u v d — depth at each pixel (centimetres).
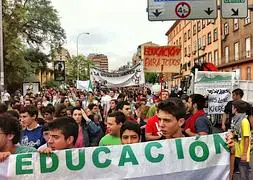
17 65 4516
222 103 1408
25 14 4447
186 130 700
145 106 1024
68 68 7762
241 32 4891
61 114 840
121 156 429
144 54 1543
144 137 709
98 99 2152
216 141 443
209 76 1415
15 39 4388
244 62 4772
